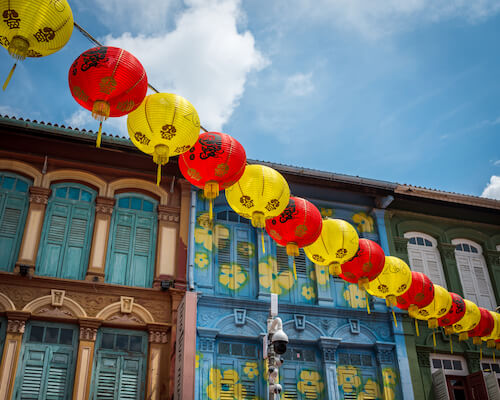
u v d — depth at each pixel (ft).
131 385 34.63
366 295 42.78
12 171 38.93
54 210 38.75
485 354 43.83
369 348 41.04
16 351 32.86
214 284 39.73
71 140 40.04
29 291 34.96
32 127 38.91
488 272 49.21
